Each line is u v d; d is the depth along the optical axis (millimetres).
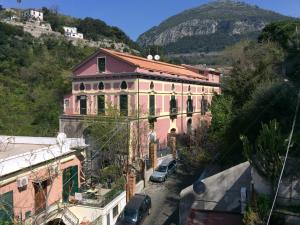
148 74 37844
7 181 16234
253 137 22906
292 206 14070
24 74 69500
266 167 14211
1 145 22156
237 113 26984
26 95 61969
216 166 25562
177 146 40406
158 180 30609
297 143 15367
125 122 31922
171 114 43188
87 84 40156
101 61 38969
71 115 38156
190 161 33844
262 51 31922
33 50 83875
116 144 29406
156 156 33594
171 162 33406
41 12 130250
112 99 38250
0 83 63094
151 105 39125
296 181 14133
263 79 27594
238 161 23641
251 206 14359
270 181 14258
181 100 46094
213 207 18500
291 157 14266
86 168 24328
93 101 39781
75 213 21266
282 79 25484
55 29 122375
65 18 137500
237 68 32188
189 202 19078
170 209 25078
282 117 21438
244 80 30766
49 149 19766
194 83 49938
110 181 26891
